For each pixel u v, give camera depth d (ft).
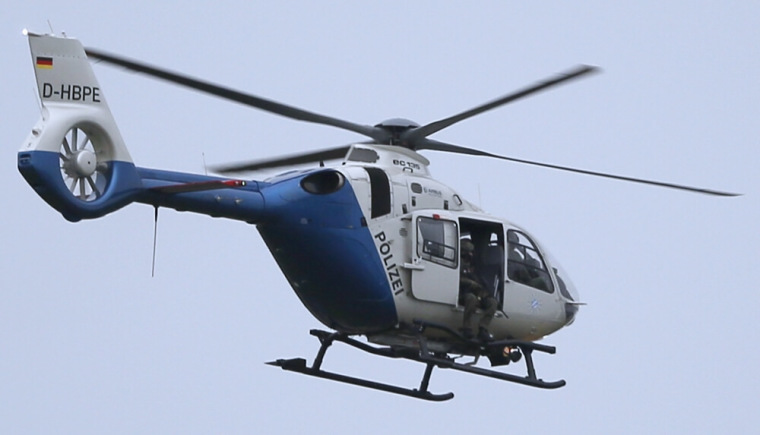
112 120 217.56
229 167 258.16
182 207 230.27
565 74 242.78
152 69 233.76
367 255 246.88
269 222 241.55
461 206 262.26
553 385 260.42
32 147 208.54
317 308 255.70
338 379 261.44
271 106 248.93
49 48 213.66
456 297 254.88
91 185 217.15
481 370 257.75
